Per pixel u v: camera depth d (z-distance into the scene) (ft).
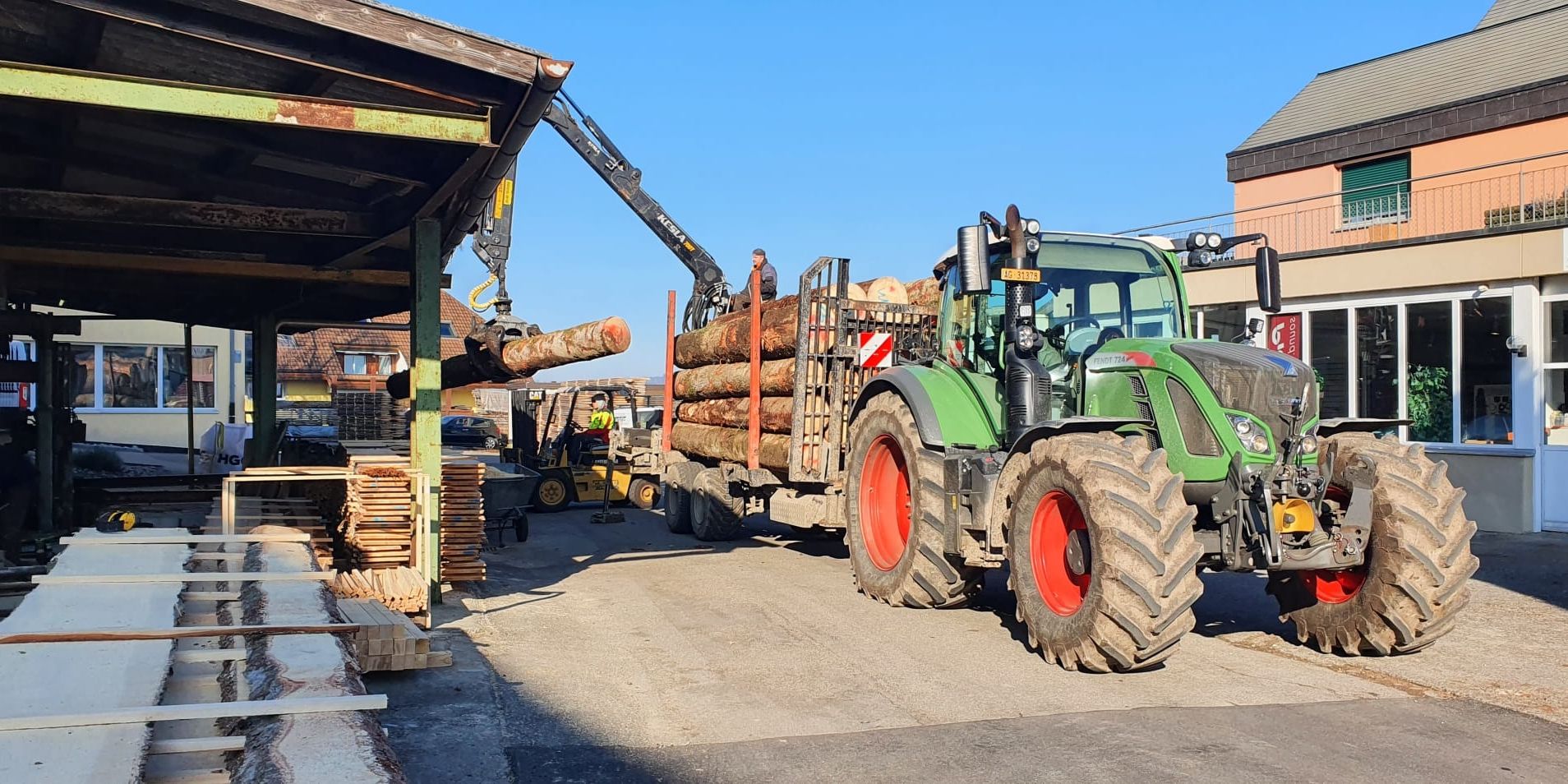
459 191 25.48
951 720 17.25
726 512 39.34
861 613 25.85
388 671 20.15
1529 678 20.12
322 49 19.03
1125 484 19.26
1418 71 59.62
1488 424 40.29
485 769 15.03
